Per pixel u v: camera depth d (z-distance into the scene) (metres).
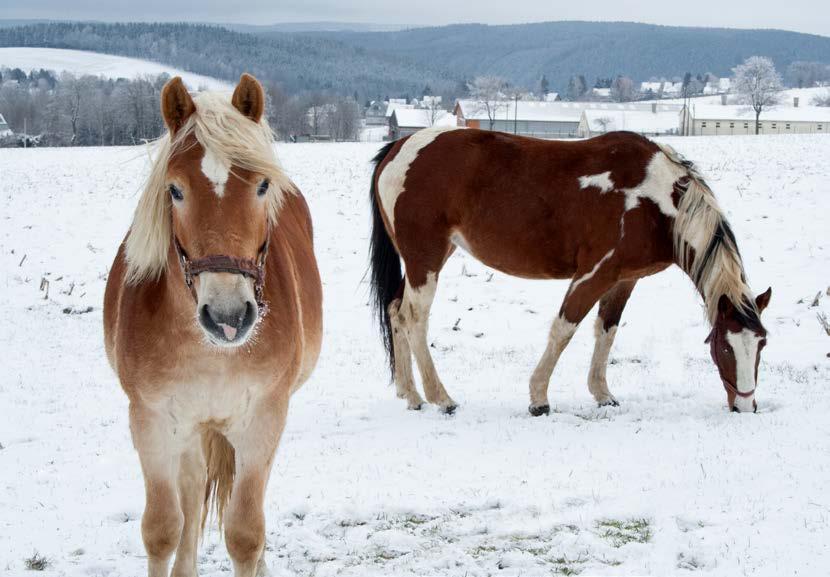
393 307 8.46
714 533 4.73
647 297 13.11
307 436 7.35
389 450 6.77
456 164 7.98
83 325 13.37
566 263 7.89
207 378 3.55
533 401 7.75
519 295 13.75
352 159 35.38
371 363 10.56
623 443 6.64
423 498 5.61
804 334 10.59
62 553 4.98
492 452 6.59
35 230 20.53
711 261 7.36
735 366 7.35
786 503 5.07
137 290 3.63
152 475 3.64
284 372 3.77
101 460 7.06
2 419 8.57
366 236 18.67
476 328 12.16
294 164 32.94
